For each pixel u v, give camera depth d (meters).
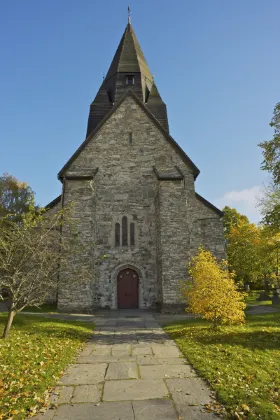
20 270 9.82
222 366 6.95
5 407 4.99
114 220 19.89
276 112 13.69
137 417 4.81
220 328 11.09
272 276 28.89
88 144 20.81
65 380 6.41
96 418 4.79
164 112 24.11
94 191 19.19
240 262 31.08
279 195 20.16
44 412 4.99
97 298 18.88
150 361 7.70
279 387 5.76
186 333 10.73
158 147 20.84
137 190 20.25
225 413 4.85
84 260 17.00
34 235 10.26
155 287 19.12
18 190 40.66
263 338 9.58
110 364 7.48
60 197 21.47
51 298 20.31
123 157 20.69
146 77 25.75
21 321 12.29
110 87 25.42
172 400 5.39
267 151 13.80
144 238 19.69
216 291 10.98
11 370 6.60
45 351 8.25
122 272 19.53
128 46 25.77
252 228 30.97
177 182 18.33
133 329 12.22
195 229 20.22
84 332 11.33
